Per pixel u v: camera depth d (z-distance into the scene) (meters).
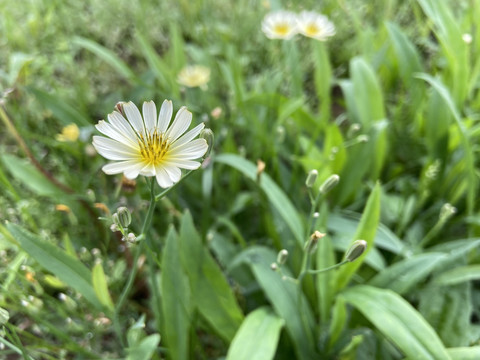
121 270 0.12
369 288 0.11
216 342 0.13
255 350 0.10
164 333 0.11
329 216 0.15
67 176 0.16
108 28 0.23
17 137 0.14
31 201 0.14
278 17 0.17
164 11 0.24
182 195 0.16
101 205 0.12
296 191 0.16
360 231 0.11
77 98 0.19
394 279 0.12
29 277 0.11
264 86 0.19
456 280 0.12
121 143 0.08
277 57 0.21
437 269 0.13
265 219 0.15
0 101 0.13
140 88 0.19
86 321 0.12
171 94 0.18
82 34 0.23
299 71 0.18
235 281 0.13
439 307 0.12
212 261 0.11
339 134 0.15
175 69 0.19
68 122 0.16
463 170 0.15
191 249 0.11
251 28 0.23
